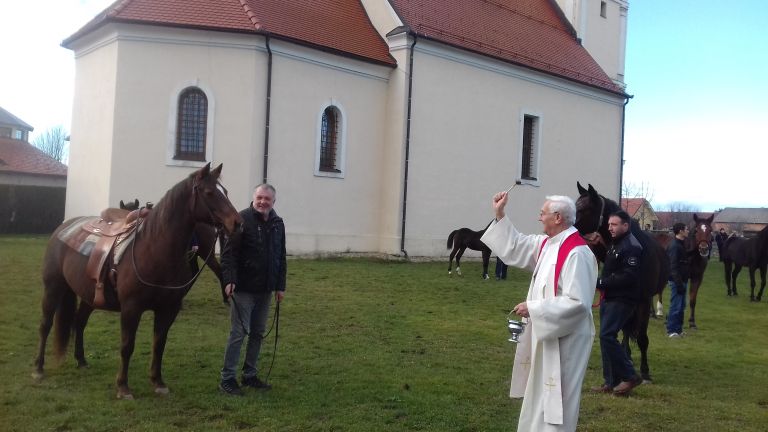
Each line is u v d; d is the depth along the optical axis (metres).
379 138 22.20
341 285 14.64
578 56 29.95
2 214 29.08
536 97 26.78
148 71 18.75
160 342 6.42
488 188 24.84
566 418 4.35
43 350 6.94
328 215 20.81
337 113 21.06
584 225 7.25
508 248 4.98
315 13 21.41
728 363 9.28
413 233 22.31
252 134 18.89
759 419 6.57
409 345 9.30
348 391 6.84
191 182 6.11
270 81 19.11
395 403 6.50
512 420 6.16
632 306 7.11
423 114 22.48
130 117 18.73
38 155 39.03
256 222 6.44
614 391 7.21
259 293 6.52
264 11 19.75
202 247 9.77
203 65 18.84
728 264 18.80
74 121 21.69
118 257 6.25
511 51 25.84
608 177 30.55
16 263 15.25
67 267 6.71
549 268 4.55
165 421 5.69
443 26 23.78
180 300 6.46
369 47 21.86
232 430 5.55
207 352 8.25
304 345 8.97
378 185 22.28
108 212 7.26
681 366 9.02
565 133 28.23
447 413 6.26
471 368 8.12
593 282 4.47
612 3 33.12
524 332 4.77
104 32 19.45
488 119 24.77
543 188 27.30
